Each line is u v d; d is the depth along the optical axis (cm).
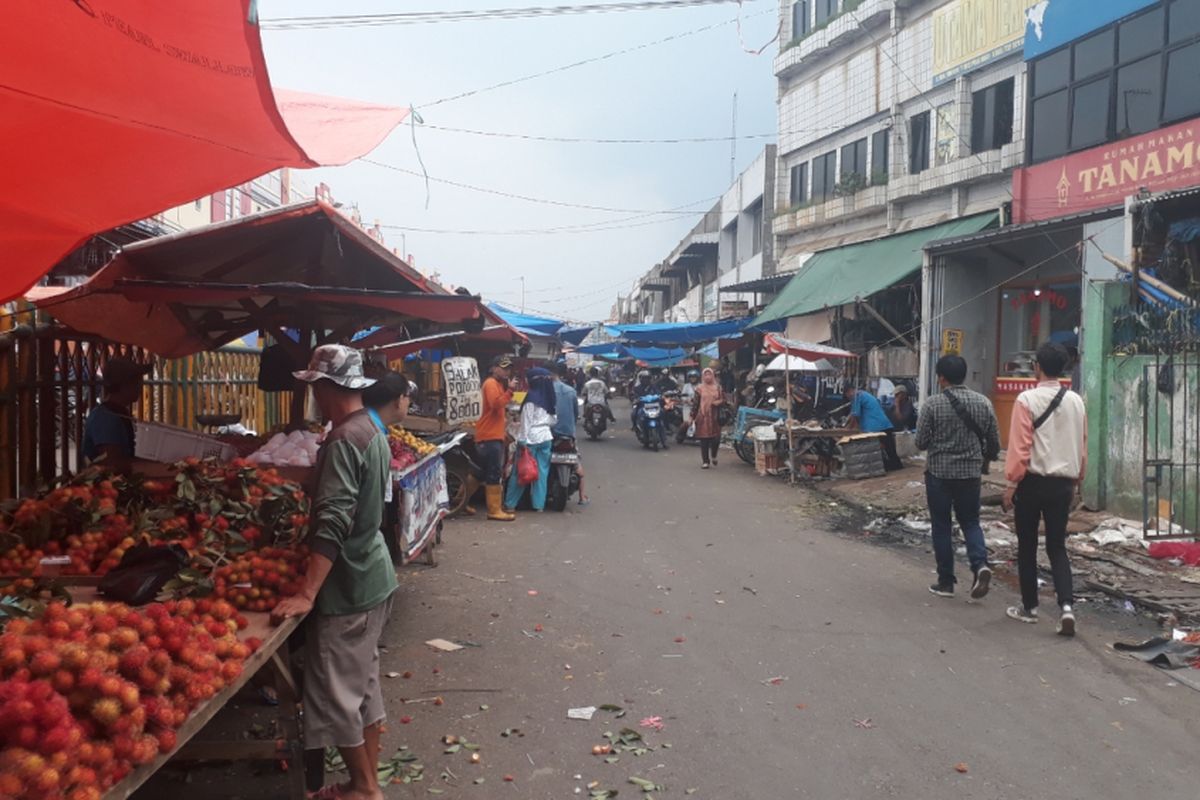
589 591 735
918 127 2052
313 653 360
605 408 2234
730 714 476
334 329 706
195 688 265
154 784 394
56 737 213
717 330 2500
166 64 303
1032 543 640
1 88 317
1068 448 616
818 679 530
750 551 899
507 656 569
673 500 1239
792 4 2622
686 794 388
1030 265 1459
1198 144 1151
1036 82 1484
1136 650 579
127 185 405
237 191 2033
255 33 282
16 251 458
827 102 2423
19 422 583
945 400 697
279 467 549
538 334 1933
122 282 529
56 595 328
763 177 2966
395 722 464
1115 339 980
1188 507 876
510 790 391
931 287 1500
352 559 361
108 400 564
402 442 684
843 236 2316
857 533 999
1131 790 392
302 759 366
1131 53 1292
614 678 530
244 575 361
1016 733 452
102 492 437
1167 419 900
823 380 1955
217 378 1025
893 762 419
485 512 1122
